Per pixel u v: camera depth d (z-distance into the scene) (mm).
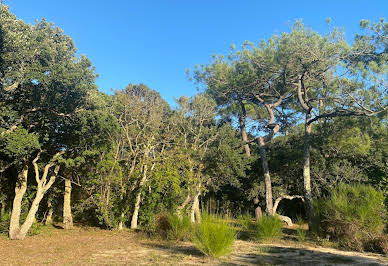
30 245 12008
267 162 24594
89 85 12578
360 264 8328
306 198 17906
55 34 13008
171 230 13375
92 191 18000
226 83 20094
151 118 19719
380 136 19203
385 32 14273
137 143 20047
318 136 20969
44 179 14648
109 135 17172
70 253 10195
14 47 10680
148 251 10539
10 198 16891
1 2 10742
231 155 20141
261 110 27094
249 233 14336
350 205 11773
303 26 16375
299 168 23297
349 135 18812
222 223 9602
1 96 12023
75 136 15352
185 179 18672
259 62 18203
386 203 11320
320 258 9281
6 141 11680
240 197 27969
